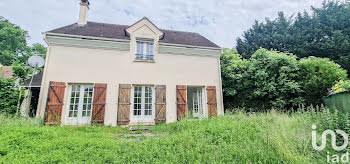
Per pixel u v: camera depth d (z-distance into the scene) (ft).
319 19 63.36
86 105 27.12
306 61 33.06
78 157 10.75
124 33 33.68
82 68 27.58
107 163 10.23
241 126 16.71
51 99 24.63
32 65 28.22
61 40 27.50
